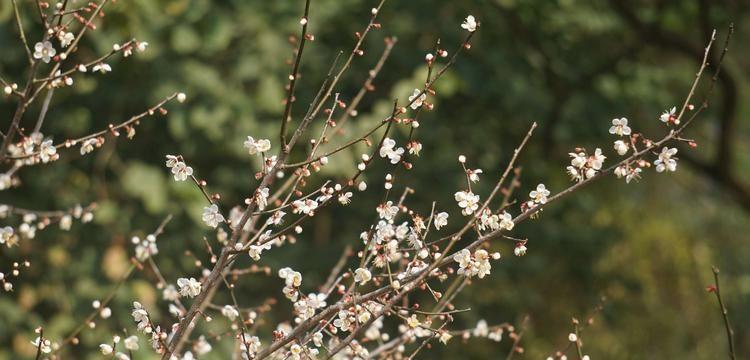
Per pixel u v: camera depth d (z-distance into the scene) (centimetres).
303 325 252
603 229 875
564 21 773
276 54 677
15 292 658
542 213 834
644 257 1038
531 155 826
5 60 636
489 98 757
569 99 809
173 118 652
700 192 1134
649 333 999
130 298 621
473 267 247
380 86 723
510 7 746
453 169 757
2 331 629
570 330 920
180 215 674
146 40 635
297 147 670
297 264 718
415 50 721
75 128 677
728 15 817
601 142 866
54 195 673
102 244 666
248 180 704
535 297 841
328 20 712
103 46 629
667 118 248
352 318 250
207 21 646
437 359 768
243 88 701
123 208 682
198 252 680
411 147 252
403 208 262
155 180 651
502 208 253
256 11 685
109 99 669
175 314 270
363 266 255
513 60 755
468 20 257
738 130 1008
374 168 729
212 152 700
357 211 747
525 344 853
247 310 317
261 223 699
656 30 812
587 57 819
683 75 891
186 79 662
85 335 625
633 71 821
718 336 1041
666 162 246
